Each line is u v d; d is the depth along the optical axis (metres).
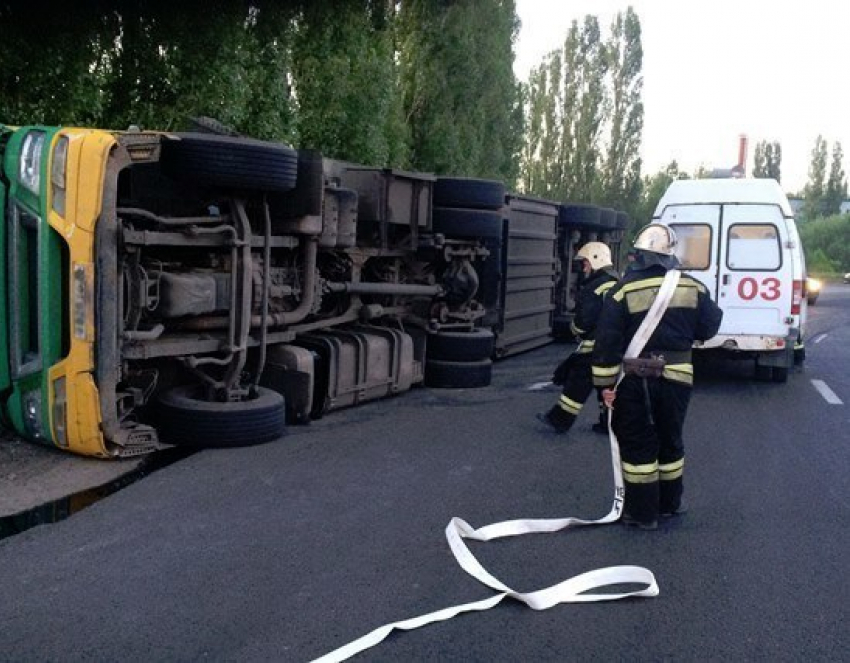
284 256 8.55
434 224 10.59
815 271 65.88
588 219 16.33
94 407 6.39
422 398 10.05
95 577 4.57
